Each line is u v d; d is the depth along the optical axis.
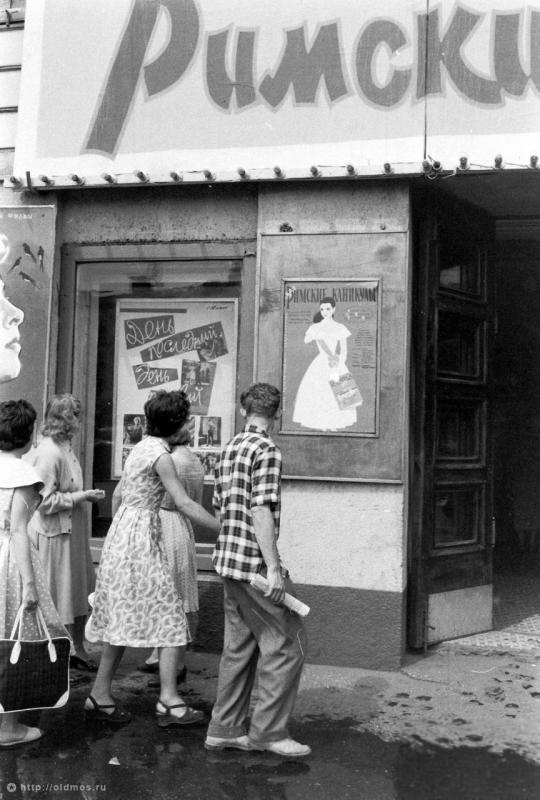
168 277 5.79
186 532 4.62
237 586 3.73
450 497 5.65
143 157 5.53
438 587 5.45
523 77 4.96
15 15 6.00
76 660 5.05
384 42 5.14
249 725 4.07
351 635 5.06
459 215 5.67
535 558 9.41
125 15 5.62
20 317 5.75
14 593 3.73
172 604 4.10
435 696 4.55
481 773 3.59
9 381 5.74
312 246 5.26
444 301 5.53
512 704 4.41
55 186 5.68
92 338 5.92
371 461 5.07
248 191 5.51
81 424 5.86
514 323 9.88
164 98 5.52
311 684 4.74
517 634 5.80
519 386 9.94
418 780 3.52
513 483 9.98
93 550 5.79
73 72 5.71
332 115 5.21
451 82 5.04
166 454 4.04
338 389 5.14
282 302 5.27
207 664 5.16
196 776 3.56
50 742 3.92
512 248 8.27
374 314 5.12
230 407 5.69
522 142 4.93
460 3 5.04
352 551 5.09
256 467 3.71
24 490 3.76
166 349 5.82
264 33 5.34
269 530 3.62
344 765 3.67
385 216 5.16
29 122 5.77
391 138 5.11
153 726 4.12
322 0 5.26
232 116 5.39
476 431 5.85
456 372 5.70
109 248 5.77
